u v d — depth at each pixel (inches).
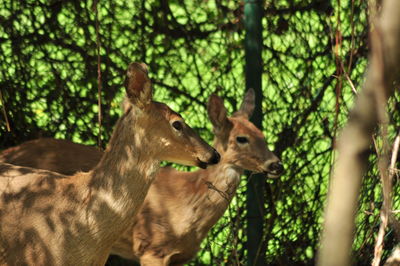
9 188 294.0
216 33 430.3
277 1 414.3
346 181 82.1
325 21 418.0
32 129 429.1
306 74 413.4
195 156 295.1
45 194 291.3
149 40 422.0
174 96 429.1
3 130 432.5
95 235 286.5
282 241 416.8
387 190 191.2
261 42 376.8
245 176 420.5
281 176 410.6
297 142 412.8
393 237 402.0
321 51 418.0
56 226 285.7
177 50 425.7
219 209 373.1
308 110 413.4
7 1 416.5
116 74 421.4
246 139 370.3
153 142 288.2
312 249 420.8
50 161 379.2
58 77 422.0
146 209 374.6
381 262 403.2
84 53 419.5
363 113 81.4
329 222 83.1
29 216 287.7
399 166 363.6
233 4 420.5
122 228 289.9
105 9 417.4
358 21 402.3
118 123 290.4
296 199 414.0
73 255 286.2
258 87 385.7
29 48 420.5
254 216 385.4
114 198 285.1
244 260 416.8
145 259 373.1
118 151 286.8
